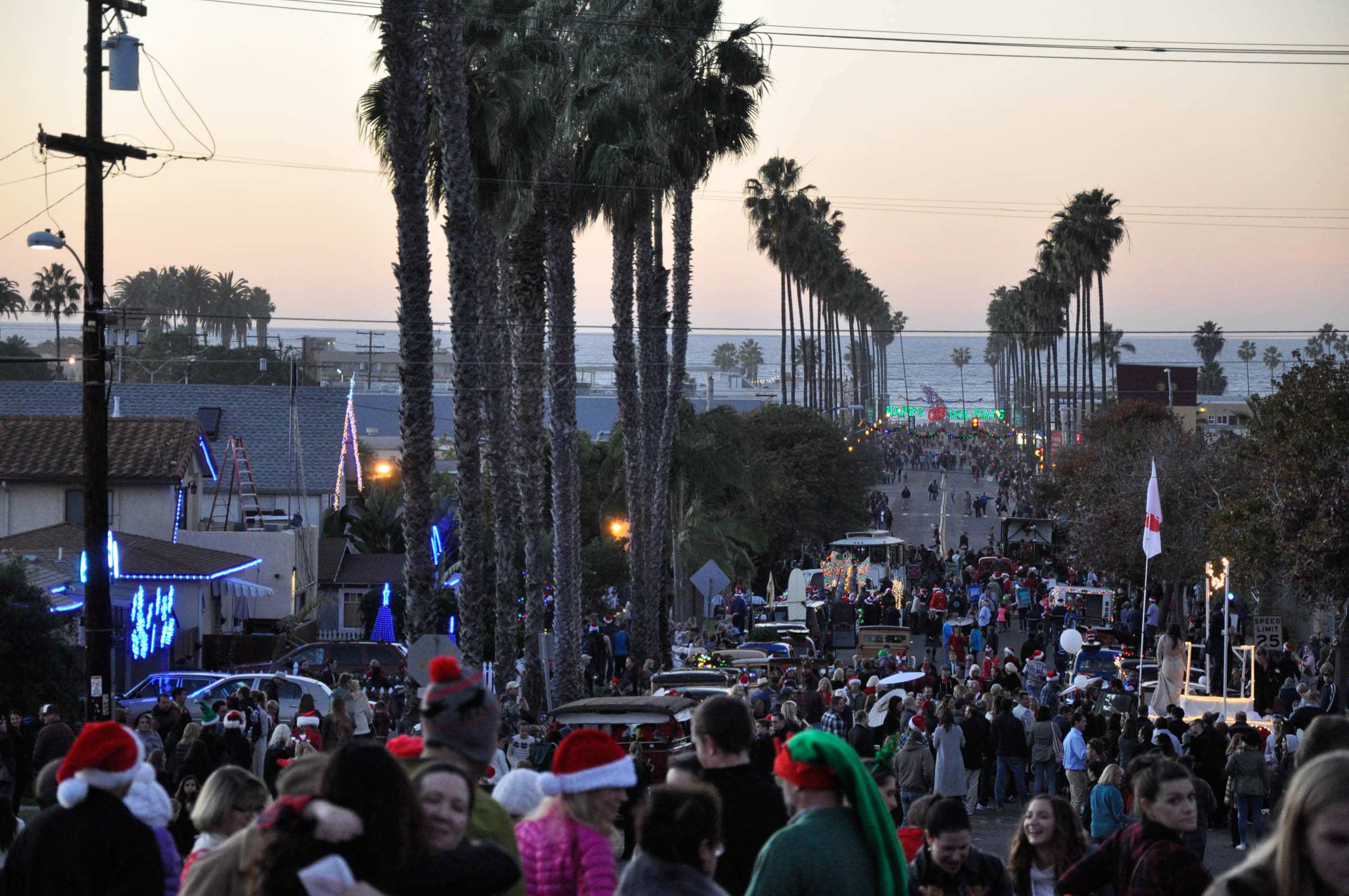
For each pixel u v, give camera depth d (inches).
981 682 1599.4
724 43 1974.7
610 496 2773.1
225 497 2967.5
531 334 1608.0
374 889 210.2
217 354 7042.3
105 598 1015.0
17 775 1010.1
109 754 322.7
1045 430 6476.4
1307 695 1242.6
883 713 1203.9
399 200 1214.3
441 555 2475.4
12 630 1318.9
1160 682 1519.4
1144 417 3850.9
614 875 299.3
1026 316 6939.0
